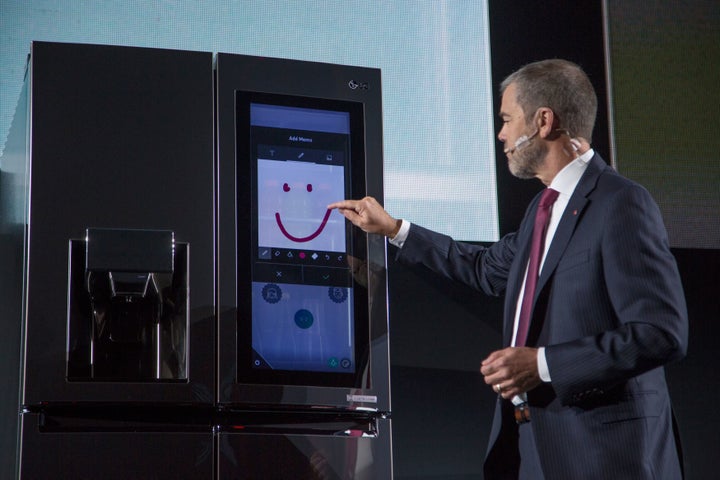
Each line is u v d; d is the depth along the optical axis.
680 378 3.81
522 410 2.66
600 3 4.03
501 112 2.97
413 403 3.58
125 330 2.67
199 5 3.68
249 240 2.74
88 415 2.54
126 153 2.69
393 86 3.80
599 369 2.45
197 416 2.62
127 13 3.61
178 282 2.68
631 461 2.47
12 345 2.79
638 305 2.49
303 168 2.84
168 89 2.76
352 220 2.83
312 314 2.76
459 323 3.69
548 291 2.67
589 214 2.67
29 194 2.60
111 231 2.59
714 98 4.08
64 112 2.67
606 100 3.96
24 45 3.52
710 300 3.89
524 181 3.84
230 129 2.79
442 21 3.89
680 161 3.99
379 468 2.72
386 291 2.85
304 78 2.90
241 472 2.60
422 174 3.76
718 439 3.79
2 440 2.90
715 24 4.14
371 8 3.84
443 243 3.18
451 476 3.56
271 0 3.75
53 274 2.58
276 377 2.68
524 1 3.97
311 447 2.67
